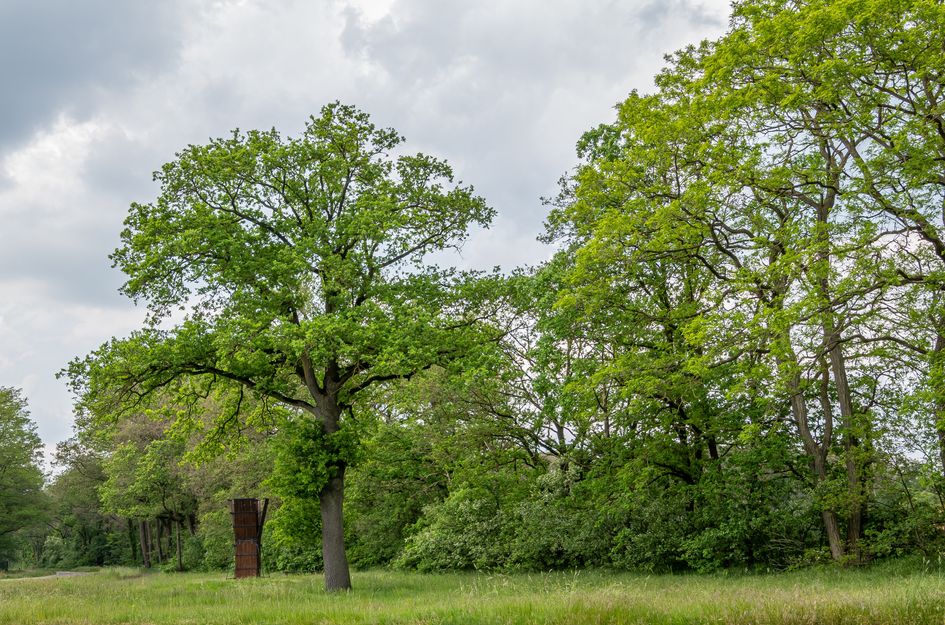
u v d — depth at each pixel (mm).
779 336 17469
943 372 15992
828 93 16672
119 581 33062
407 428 33500
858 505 20062
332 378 24375
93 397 22219
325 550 23500
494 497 30109
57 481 68188
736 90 18734
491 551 28047
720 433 23984
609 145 25922
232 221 23062
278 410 27328
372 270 24219
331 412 24219
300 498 23516
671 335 23922
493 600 13391
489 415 29812
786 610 10023
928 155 16188
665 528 24344
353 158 25266
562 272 24344
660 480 25719
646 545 24266
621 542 24938
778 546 22859
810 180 19000
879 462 20391
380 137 25688
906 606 9914
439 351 23625
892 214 17234
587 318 22812
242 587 23281
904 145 16062
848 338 18547
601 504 25328
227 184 23766
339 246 24000
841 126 17109
